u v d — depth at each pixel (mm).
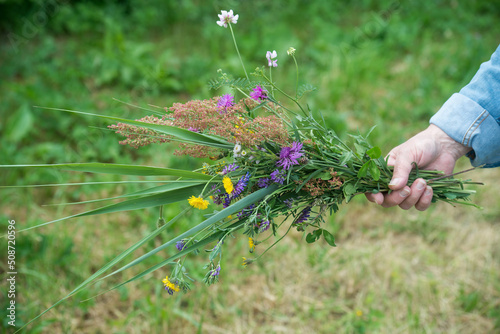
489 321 2162
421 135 1492
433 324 2146
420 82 3863
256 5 5195
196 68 4027
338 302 2271
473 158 1532
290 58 4258
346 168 1291
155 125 1149
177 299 2225
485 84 1443
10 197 2846
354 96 3742
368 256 2430
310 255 2420
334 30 4629
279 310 2246
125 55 4055
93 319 2193
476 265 2424
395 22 4723
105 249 2480
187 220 2564
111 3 5062
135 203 1177
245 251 2488
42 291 2240
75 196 2881
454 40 4527
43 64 4113
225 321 2180
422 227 2648
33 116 3465
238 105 1232
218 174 1209
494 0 5094
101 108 3596
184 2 5125
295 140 1238
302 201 1303
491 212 2729
